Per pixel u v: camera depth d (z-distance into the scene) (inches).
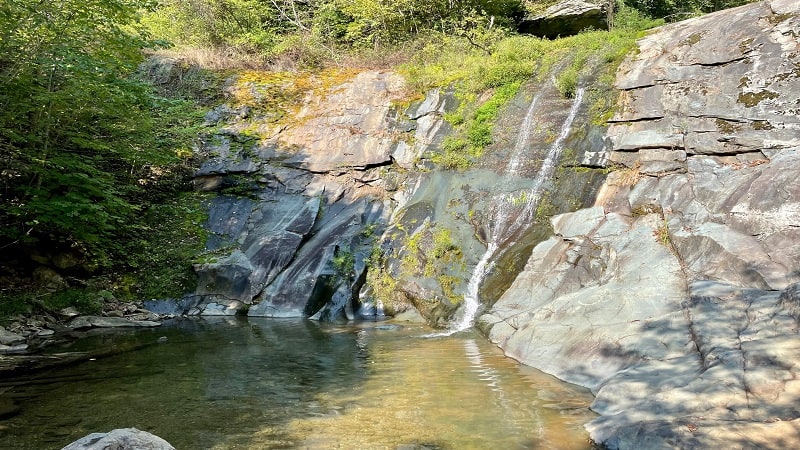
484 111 478.0
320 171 508.1
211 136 550.9
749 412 143.9
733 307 196.9
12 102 360.5
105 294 396.8
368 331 325.7
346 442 159.8
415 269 385.4
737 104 328.5
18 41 348.8
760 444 129.4
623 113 377.4
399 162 496.1
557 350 230.8
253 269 429.1
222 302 418.0
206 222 486.0
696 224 270.4
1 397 205.6
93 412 188.5
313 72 633.0
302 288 404.8
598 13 716.0
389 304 375.2
